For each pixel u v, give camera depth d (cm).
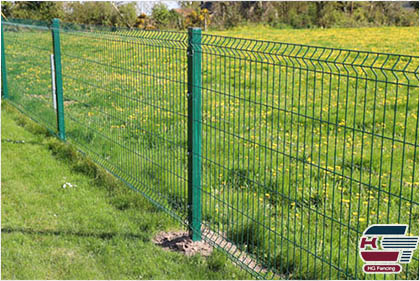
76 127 708
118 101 584
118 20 3047
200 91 423
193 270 392
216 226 452
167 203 488
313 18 3859
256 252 405
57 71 732
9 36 1004
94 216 491
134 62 534
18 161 654
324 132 723
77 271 396
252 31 3238
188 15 3500
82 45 692
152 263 405
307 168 568
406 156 614
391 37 2394
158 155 512
